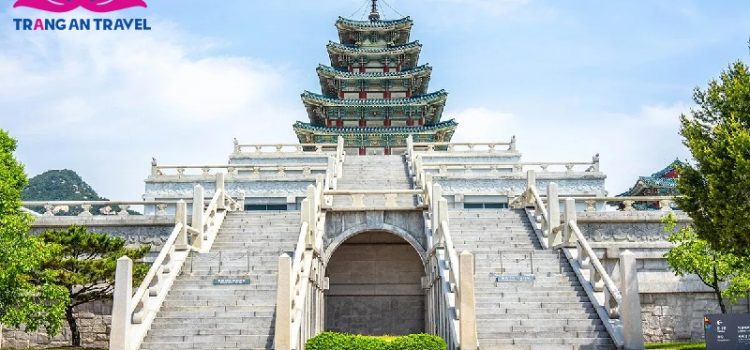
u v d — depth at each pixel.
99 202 34.19
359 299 39.12
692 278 30.20
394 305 39.03
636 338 21.56
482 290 25.34
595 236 32.59
